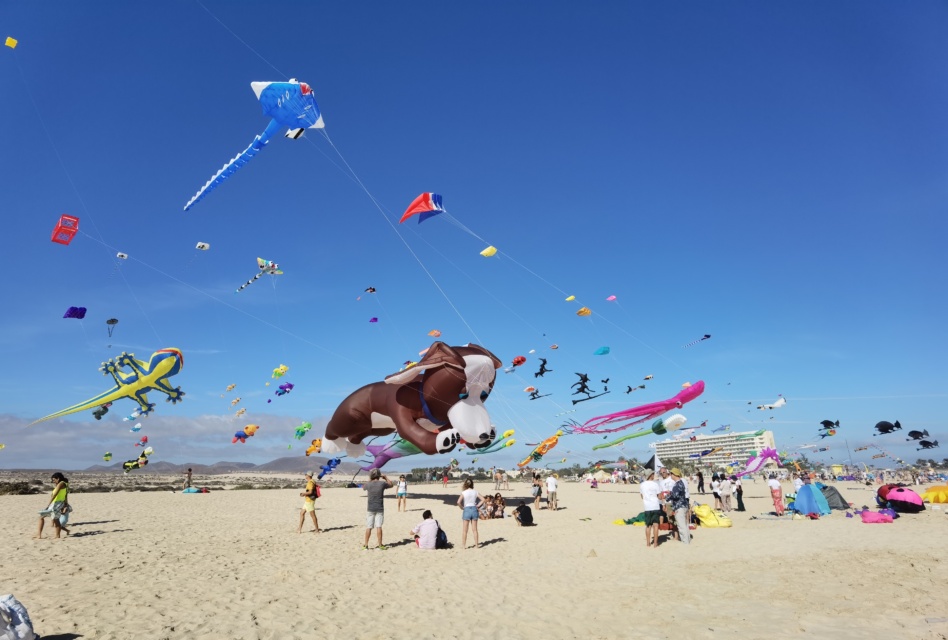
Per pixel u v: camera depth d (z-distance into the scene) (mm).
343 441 25531
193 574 9031
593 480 40344
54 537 12930
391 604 7215
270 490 38094
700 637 5621
